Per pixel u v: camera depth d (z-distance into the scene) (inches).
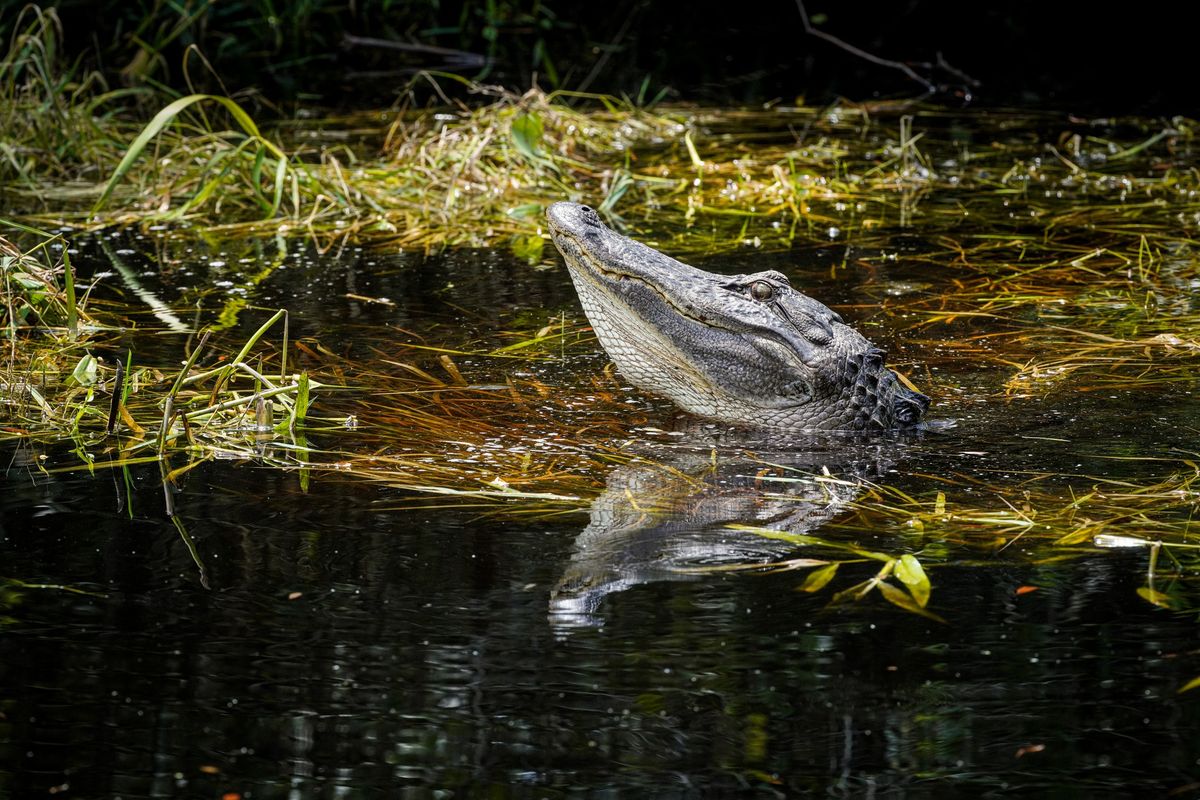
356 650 267.6
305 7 1168.2
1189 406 422.0
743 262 591.5
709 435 409.7
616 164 786.2
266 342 478.0
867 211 688.4
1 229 632.4
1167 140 848.3
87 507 334.3
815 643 272.1
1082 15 1256.8
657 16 1312.7
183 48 1098.1
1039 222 662.5
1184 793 226.2
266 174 709.9
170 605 284.4
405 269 579.8
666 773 231.1
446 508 339.3
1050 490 358.6
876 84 1058.1
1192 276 568.7
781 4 1310.3
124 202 687.7
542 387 442.0
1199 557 312.5
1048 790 227.3
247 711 247.0
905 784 228.7
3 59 934.4
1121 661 265.4
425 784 228.1
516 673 260.1
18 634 271.7
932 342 491.8
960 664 264.7
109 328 486.3
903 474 374.0
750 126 901.8
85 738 238.7
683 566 307.3
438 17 1274.6
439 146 749.3
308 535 320.5
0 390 420.2
